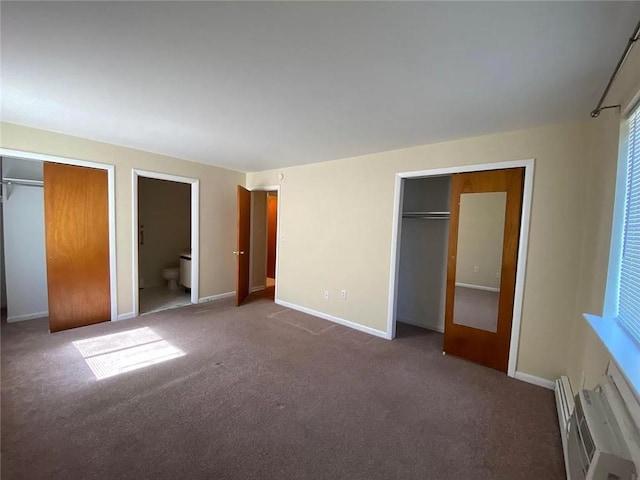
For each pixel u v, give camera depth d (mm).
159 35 1403
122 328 3447
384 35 1362
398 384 2443
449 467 1617
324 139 3012
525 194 2520
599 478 1057
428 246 3885
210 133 2926
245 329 3570
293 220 4469
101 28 1357
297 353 2969
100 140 3340
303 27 1321
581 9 1147
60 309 3297
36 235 3652
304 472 1553
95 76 1818
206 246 4664
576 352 2162
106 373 2455
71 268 3344
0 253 3760
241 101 2146
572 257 2336
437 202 3836
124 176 3627
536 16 1197
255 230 5566
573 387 2090
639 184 1415
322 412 2049
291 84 1874
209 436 1784
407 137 2861
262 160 4125
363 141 3039
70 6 1207
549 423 1994
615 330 1465
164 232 5762
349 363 2789
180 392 2227
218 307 4438
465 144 2846
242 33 1376
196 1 1165
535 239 2494
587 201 2234
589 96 1861
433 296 3844
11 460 1550
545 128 2434
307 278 4289
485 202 2783
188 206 6102
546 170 2434
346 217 3812
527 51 1445
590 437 1172
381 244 3484
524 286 2549
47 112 2455
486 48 1437
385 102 2094
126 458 1595
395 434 1857
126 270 3742
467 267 2902
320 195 4102
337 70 1690
